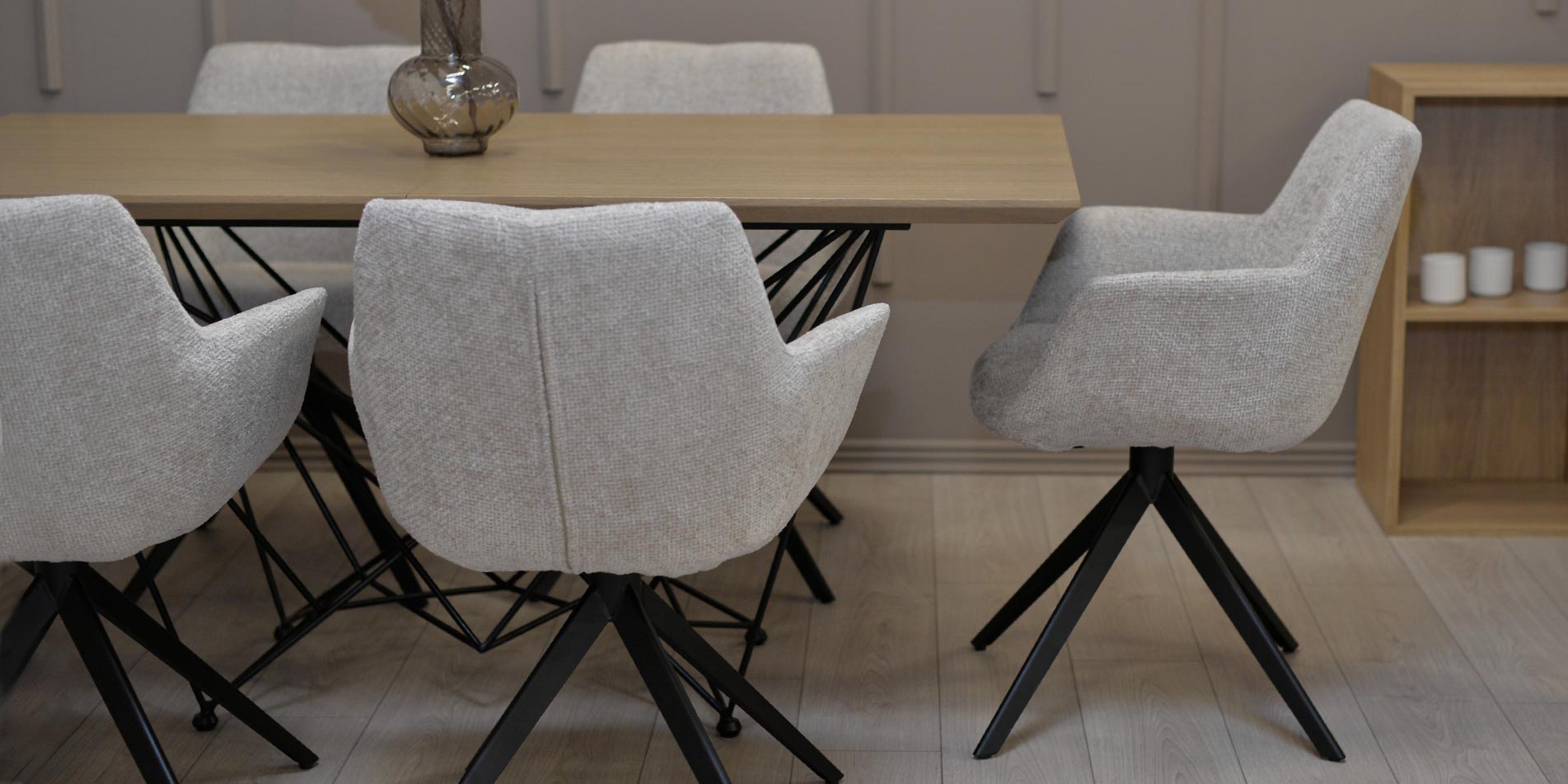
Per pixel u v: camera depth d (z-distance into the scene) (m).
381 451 1.50
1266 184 2.77
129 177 1.80
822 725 1.99
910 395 2.91
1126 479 1.94
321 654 2.19
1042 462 2.91
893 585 2.42
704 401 1.43
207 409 1.54
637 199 1.66
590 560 1.52
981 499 2.81
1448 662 2.14
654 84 2.51
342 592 2.21
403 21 2.81
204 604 2.36
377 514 2.26
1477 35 2.66
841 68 2.78
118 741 1.96
